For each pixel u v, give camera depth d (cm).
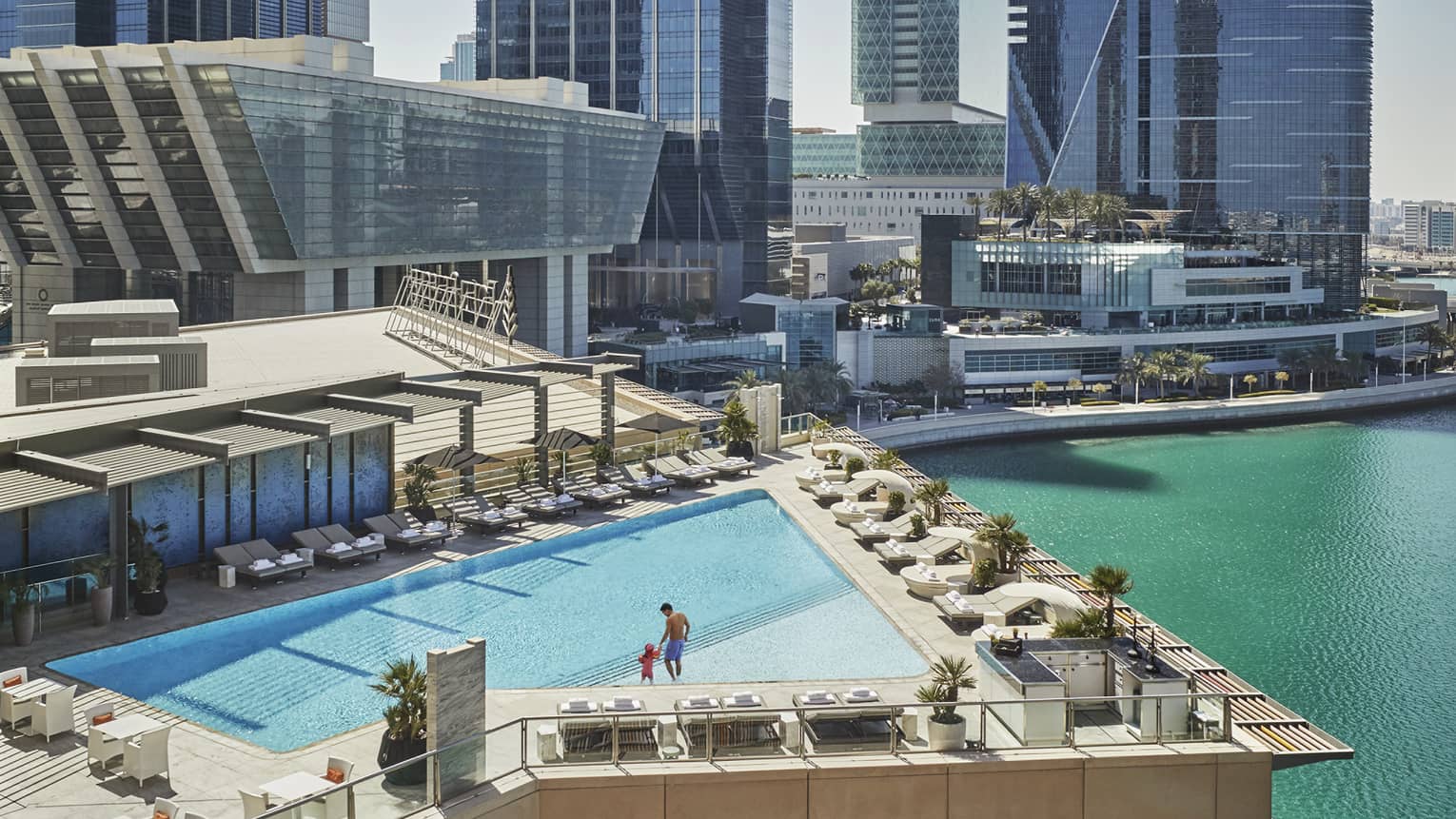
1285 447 18188
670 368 18988
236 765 2712
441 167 14675
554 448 5484
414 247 14575
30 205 13388
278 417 4325
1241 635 8994
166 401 4566
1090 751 2792
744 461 6262
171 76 11569
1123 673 2958
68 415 4341
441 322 9700
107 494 3859
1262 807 2816
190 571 4206
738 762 2703
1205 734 2855
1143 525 12925
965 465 16862
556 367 6038
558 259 17700
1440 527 12812
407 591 4191
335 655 3519
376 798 2350
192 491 4194
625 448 6312
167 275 14038
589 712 2803
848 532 5047
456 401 5016
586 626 3834
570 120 16838
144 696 3188
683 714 2689
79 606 3659
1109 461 17075
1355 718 7312
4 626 3481
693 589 4278
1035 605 3984
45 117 12462
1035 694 2833
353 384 4916
